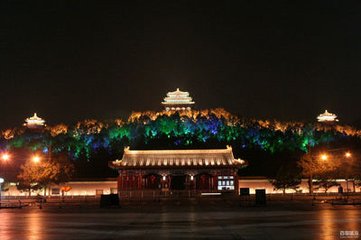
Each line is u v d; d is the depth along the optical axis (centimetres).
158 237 3366
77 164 14725
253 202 8900
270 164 14600
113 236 3447
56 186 12075
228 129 16350
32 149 13675
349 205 7412
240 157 15050
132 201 9844
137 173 12606
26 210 7081
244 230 3769
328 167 11100
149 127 16438
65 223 4591
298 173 11469
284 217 5059
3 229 4012
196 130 16400
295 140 15412
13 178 11756
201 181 12750
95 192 12269
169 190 12056
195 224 4369
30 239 3303
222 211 6388
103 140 15888
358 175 10838
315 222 4347
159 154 12962
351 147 13325
